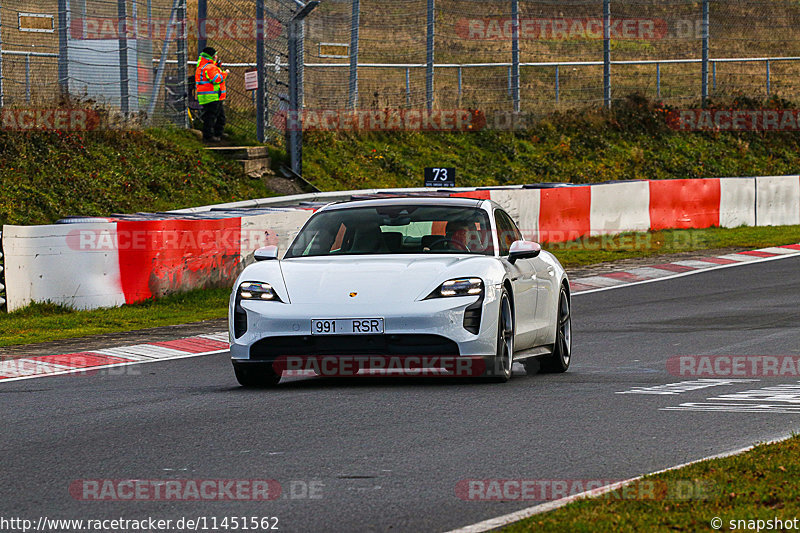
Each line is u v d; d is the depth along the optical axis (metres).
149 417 27.00
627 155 112.06
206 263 59.88
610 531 15.05
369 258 32.09
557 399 28.31
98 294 54.72
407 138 107.00
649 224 86.88
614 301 55.22
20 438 24.61
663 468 19.95
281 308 29.86
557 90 118.06
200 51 96.94
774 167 116.56
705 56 123.00
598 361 37.06
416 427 24.44
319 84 112.94
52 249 53.28
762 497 16.66
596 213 83.12
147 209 77.88
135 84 89.69
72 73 86.19
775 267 67.62
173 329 49.03
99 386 33.62
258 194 87.25
